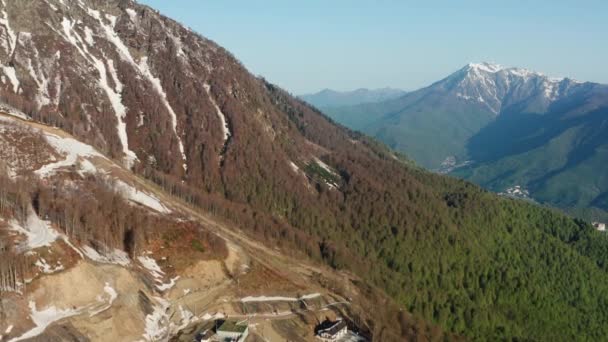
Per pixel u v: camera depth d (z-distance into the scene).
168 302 157.62
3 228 150.00
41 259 141.50
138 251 169.50
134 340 140.00
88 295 142.50
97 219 169.12
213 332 151.38
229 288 173.88
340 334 167.88
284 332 162.12
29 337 124.00
